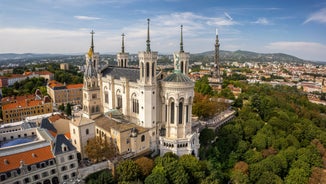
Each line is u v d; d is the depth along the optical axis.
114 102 147.00
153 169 97.12
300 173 117.75
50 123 131.75
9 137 127.81
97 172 101.56
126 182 86.75
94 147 103.31
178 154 117.62
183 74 123.12
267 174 112.06
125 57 166.75
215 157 125.12
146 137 118.31
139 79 128.00
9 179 81.56
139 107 124.81
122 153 110.81
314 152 139.38
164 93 122.06
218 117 186.25
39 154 90.56
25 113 191.00
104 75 155.75
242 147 134.50
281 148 146.00
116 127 112.56
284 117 188.50
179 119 122.81
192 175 102.25
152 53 115.88
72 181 95.81
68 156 96.31
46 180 91.44
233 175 111.69
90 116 131.25
